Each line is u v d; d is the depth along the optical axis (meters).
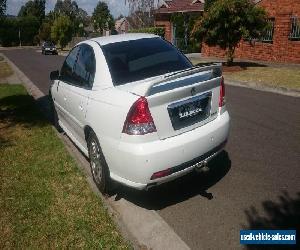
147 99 3.65
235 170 5.05
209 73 4.28
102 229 3.79
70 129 5.96
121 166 3.89
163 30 34.06
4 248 3.59
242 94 10.68
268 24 15.88
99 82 4.49
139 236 3.72
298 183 4.58
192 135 3.94
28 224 3.94
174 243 3.53
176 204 4.26
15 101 10.84
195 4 32.91
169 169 3.78
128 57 4.65
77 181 4.93
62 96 5.82
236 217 3.91
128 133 3.73
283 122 7.26
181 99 3.89
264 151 5.70
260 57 20.75
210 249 3.42
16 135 7.14
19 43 78.19
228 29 15.95
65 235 3.72
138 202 4.37
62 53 43.69
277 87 11.22
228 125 4.44
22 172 5.30
